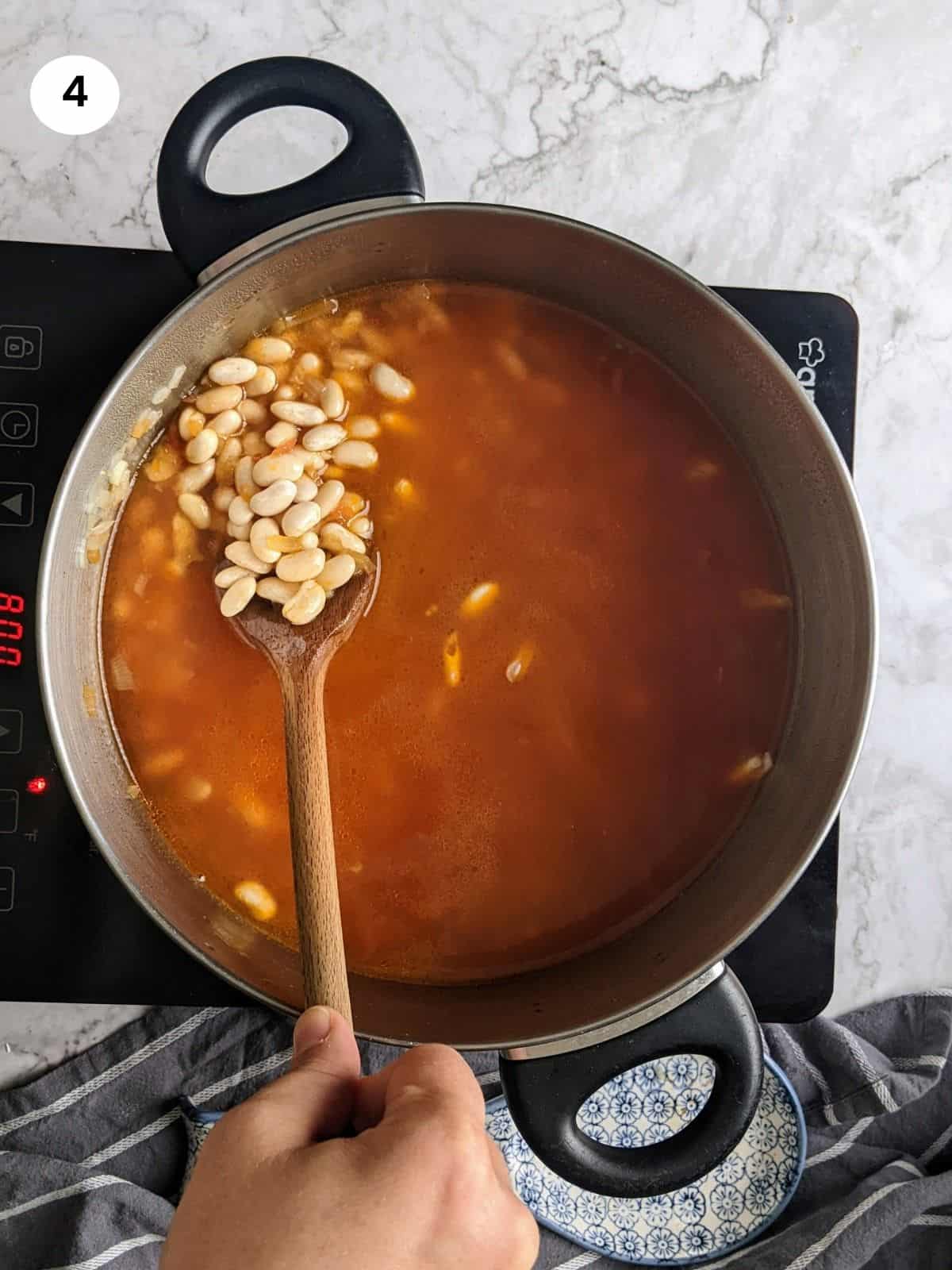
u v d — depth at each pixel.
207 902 0.37
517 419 0.38
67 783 0.33
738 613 0.38
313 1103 0.28
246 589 0.36
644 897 0.38
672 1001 0.35
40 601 0.33
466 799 0.38
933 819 0.46
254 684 0.38
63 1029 0.44
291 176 0.45
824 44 0.47
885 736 0.46
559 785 0.38
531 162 0.46
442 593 0.38
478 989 0.37
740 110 0.46
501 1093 0.45
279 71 0.35
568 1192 0.45
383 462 0.38
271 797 0.37
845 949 0.46
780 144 0.46
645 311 0.37
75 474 0.34
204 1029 0.44
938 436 0.47
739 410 0.38
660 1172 0.35
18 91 0.45
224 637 0.38
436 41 0.46
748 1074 0.35
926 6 0.47
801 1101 0.46
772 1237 0.44
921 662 0.46
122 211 0.45
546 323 0.39
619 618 0.38
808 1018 0.43
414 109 0.46
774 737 0.38
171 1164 0.44
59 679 0.34
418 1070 0.28
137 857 0.36
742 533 0.39
